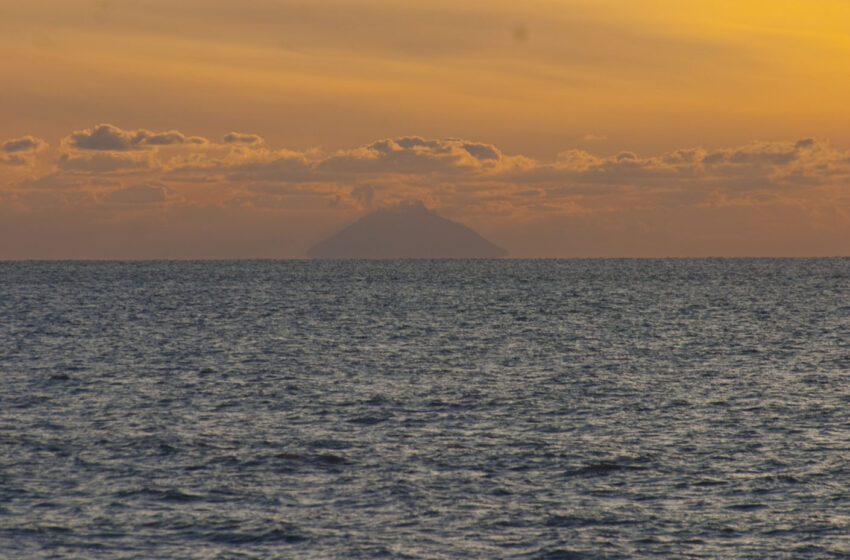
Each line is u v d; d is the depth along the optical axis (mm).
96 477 75188
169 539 62625
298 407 104625
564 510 68375
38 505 68375
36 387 116688
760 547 61750
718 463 80562
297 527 64750
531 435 91062
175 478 75250
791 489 73125
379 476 76250
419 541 62625
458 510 68312
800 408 104062
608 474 77188
